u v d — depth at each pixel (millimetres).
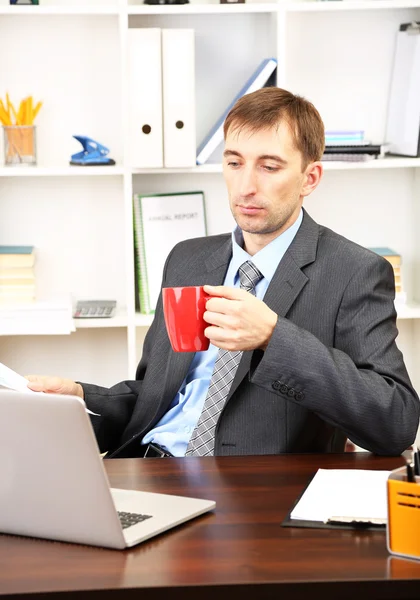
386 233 3174
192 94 2738
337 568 1082
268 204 1772
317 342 1566
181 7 2797
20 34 3002
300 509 1277
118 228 3119
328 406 1567
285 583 1044
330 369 1553
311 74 3086
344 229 3166
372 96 3107
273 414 1722
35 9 2775
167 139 2754
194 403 1884
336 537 1183
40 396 1134
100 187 3096
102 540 1159
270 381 1560
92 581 1054
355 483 1381
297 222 1855
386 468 1515
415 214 3146
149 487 1417
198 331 1494
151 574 1072
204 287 1490
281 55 2820
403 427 1607
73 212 3104
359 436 1605
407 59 2955
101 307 2982
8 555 1149
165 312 1498
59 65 3023
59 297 3133
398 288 3002
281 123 1756
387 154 3080
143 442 1911
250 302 1507
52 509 1182
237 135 1770
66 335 3176
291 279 1782
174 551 1145
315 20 3057
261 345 1556
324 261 1800
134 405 2016
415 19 3066
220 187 3109
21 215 3096
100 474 1133
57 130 3051
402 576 1056
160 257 2977
